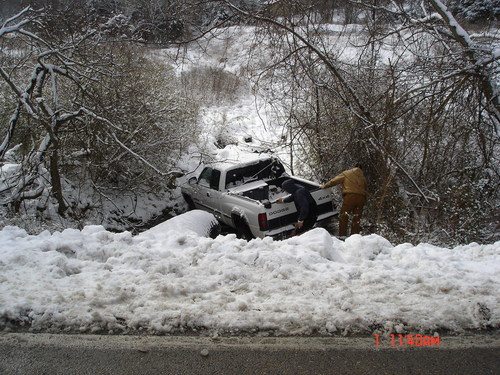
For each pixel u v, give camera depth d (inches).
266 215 336.8
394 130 360.2
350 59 398.9
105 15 425.4
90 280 175.9
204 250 205.2
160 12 362.9
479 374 132.3
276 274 181.8
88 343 143.7
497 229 320.5
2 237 211.0
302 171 462.9
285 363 136.1
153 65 504.7
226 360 137.2
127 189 470.6
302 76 375.2
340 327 151.6
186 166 544.7
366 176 396.5
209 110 676.7
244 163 401.7
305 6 348.8
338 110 405.7
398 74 344.5
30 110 323.3
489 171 351.9
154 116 436.8
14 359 136.4
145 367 134.1
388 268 192.9
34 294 162.7
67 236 210.7
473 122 323.6
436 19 326.0
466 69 297.1
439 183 351.9
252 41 354.3
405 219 325.7
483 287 173.5
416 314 156.6
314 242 209.8
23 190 354.9
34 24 368.8
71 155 406.9
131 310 157.6
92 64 375.2
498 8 358.0
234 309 158.2
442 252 212.1
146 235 228.4
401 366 135.5
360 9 378.9
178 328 151.2
